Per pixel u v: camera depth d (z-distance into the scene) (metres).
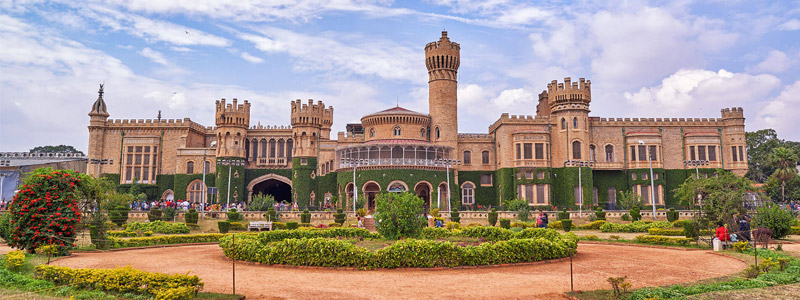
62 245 26.84
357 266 22.00
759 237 28.62
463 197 80.38
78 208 28.84
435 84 82.44
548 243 24.41
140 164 80.56
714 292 16.61
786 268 20.41
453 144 80.81
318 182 79.44
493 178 81.25
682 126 79.31
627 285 16.19
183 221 57.03
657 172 76.81
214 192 71.25
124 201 59.38
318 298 16.34
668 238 33.31
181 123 81.69
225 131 79.81
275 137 83.62
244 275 20.64
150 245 33.62
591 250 30.42
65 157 90.00
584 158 75.69
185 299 15.41
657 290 16.58
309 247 22.61
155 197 79.75
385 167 73.06
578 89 77.25
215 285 18.44
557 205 75.44
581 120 76.62
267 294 16.91
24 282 18.05
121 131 81.62
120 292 16.70
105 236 31.98
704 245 31.67
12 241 26.70
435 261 22.16
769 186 80.38
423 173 73.88
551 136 77.81
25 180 27.58
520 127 78.19
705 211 34.34
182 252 29.91
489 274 20.80
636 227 46.41
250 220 58.59
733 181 33.94
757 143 102.44
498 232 32.34
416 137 80.25
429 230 34.09
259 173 82.06
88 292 16.59
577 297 16.17
